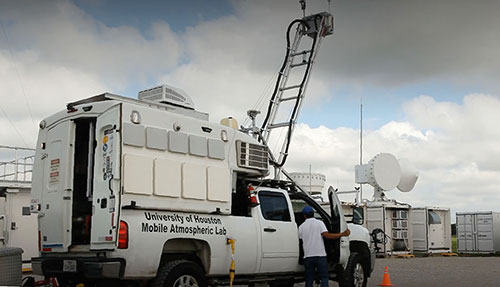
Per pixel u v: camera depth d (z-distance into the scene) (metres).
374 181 25.22
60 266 7.76
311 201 10.76
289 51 15.12
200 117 9.42
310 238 9.62
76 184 8.34
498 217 30.33
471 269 17.89
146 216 7.71
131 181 7.56
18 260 8.91
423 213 26.73
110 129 7.74
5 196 16.53
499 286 12.88
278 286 11.44
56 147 8.41
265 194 9.79
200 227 8.36
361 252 11.62
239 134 9.53
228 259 8.70
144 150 7.88
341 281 10.84
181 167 8.29
